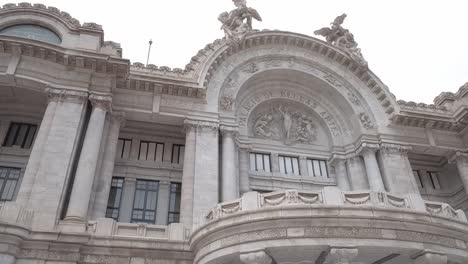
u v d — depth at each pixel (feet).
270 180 99.91
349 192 56.24
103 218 69.92
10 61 80.28
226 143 91.35
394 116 105.81
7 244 59.26
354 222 52.65
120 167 91.15
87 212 70.28
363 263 57.82
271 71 109.50
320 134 112.68
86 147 75.15
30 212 64.95
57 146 73.67
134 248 66.49
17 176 84.69
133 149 95.30
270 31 109.70
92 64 83.10
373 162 99.91
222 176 86.69
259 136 107.24
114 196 87.86
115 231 69.36
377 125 105.40
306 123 112.68
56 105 78.43
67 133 75.56
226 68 102.83
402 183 96.94
